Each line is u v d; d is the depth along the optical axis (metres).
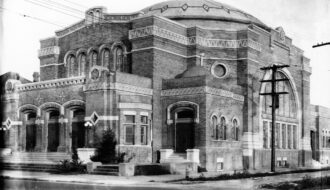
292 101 51.31
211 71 41.16
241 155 39.59
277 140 47.44
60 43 44.97
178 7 45.69
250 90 41.12
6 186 21.95
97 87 34.16
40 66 45.84
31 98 38.94
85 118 34.69
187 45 40.81
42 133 37.97
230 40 41.69
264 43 44.69
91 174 29.89
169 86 37.47
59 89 37.19
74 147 36.16
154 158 36.38
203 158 34.62
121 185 23.61
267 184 24.69
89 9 42.44
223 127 37.44
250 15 48.62
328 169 45.09
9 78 40.66
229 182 26.34
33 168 32.38
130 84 34.94
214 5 46.34
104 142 32.12
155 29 37.09
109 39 40.97
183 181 26.39
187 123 36.38
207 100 35.28
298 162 50.84
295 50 51.38
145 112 35.78
